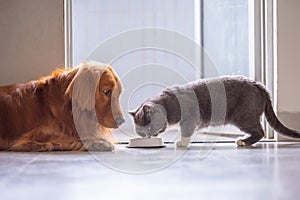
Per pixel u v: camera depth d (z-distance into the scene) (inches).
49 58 88.8
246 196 34.4
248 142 78.6
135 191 36.9
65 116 73.5
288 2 89.9
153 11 100.4
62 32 88.8
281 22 90.2
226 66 99.6
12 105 74.7
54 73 76.7
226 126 86.7
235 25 99.0
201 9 99.2
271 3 93.5
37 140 73.5
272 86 93.7
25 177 44.4
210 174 46.0
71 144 72.7
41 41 88.7
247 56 99.3
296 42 90.4
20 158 61.6
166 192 36.4
